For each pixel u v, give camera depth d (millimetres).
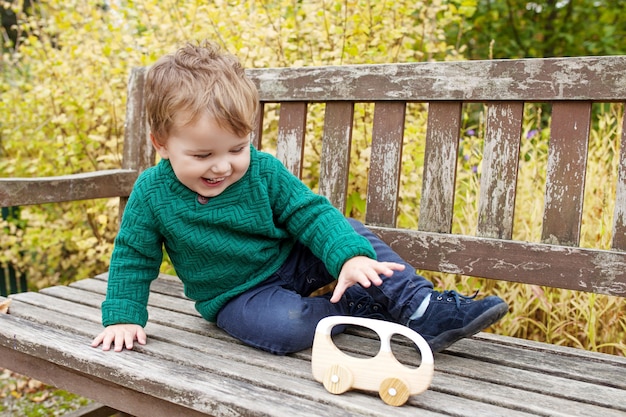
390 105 1573
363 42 2352
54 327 1321
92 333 1264
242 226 1250
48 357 1196
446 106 1511
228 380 1052
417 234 1521
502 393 1038
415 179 2244
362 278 1104
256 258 1279
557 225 1393
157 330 1314
